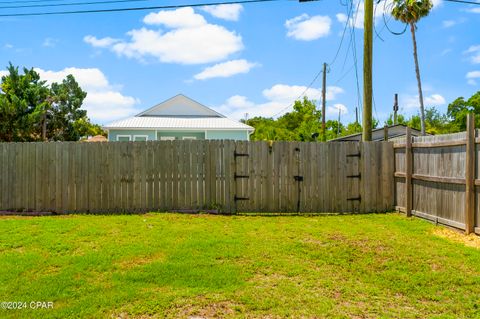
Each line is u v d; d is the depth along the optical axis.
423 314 3.42
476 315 3.41
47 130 16.80
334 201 8.26
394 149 8.34
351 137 18.31
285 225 6.81
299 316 3.33
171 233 6.15
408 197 7.70
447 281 4.17
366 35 8.94
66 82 19.41
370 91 8.95
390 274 4.38
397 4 20.59
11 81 14.13
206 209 8.16
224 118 20.64
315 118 38.47
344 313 3.40
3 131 13.16
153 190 8.20
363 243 5.55
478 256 4.95
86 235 5.98
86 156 8.24
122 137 18.42
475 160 5.87
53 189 8.23
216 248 5.30
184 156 8.21
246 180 8.20
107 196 8.21
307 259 4.89
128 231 6.26
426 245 5.46
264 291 3.86
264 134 29.08
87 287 3.94
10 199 8.27
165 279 4.16
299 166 8.23
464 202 6.05
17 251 5.20
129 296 3.69
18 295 3.75
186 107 20.89
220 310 3.44
